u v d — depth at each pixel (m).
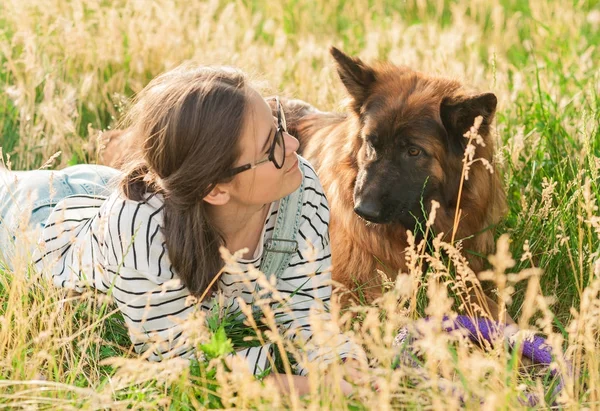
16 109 5.29
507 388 2.48
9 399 2.79
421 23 7.71
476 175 3.86
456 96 3.69
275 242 3.04
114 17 6.24
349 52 6.96
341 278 4.00
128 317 2.97
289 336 3.04
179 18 6.64
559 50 6.42
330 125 4.43
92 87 5.77
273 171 2.71
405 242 3.94
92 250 3.08
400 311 3.12
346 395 2.80
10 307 2.93
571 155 4.56
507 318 3.41
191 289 2.87
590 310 2.71
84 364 3.07
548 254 3.67
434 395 2.48
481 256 3.86
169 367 2.69
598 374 2.70
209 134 2.59
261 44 7.02
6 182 3.61
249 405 2.69
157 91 2.70
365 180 3.79
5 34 6.71
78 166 3.88
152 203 2.83
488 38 7.62
